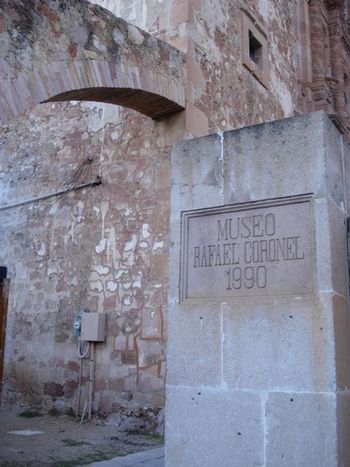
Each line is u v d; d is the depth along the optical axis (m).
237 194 3.90
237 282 3.79
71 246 8.52
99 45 6.31
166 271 7.31
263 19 11.23
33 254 9.03
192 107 7.80
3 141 10.07
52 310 8.52
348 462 3.34
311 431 3.33
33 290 8.88
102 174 8.39
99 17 6.38
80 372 7.86
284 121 3.80
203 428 3.72
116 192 8.14
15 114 5.20
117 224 8.02
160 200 7.62
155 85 7.11
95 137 8.66
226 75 9.06
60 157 9.09
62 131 9.18
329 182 3.61
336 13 16.36
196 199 4.08
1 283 4.94
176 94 7.49
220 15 9.16
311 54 14.81
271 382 3.52
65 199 8.81
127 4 8.62
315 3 15.32
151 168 7.82
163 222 7.51
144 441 6.43
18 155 9.77
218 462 3.62
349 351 3.55
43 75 5.54
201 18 8.47
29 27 5.47
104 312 7.84
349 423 3.41
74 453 5.75
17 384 8.66
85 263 8.27
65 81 5.78
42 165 9.33
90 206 8.44
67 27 5.90
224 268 3.87
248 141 3.93
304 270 3.55
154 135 7.89
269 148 3.83
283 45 12.48
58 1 5.83
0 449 5.78
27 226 9.26
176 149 4.25
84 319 7.82
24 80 5.33
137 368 7.29
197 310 3.89
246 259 3.79
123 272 7.77
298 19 14.62
